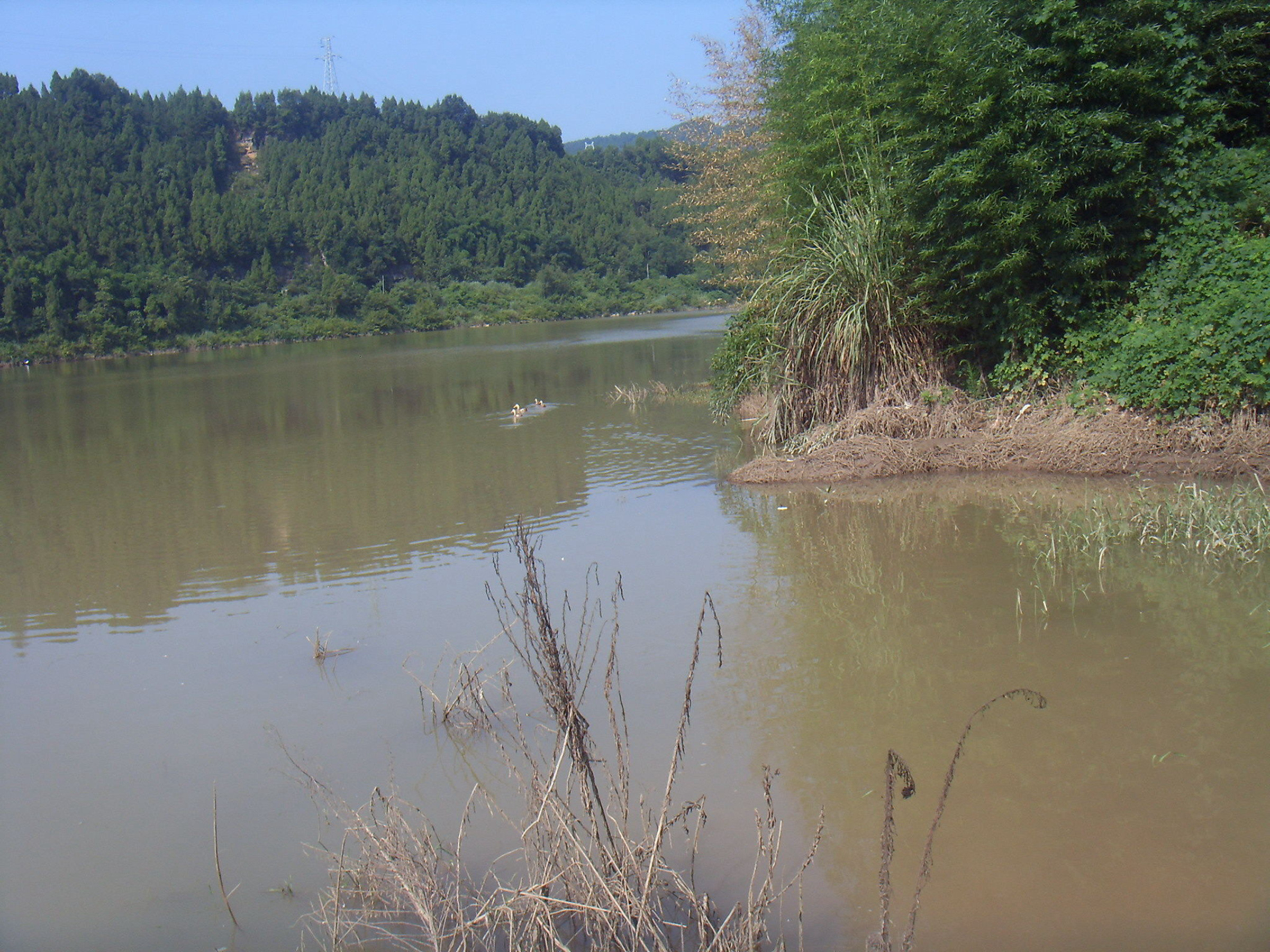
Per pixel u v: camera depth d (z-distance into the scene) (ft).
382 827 13.62
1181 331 32.27
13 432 61.67
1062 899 12.25
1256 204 33.35
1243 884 12.25
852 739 16.38
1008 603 21.70
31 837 14.88
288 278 218.59
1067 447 33.01
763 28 62.54
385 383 81.92
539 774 13.79
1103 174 34.83
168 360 141.69
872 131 38.81
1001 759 15.39
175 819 15.24
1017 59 33.83
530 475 38.75
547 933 11.55
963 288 36.50
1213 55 34.76
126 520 34.78
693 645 20.56
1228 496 28.02
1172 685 17.31
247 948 12.28
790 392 40.01
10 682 20.53
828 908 12.45
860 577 24.04
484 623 22.48
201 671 20.65
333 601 24.63
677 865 13.43
